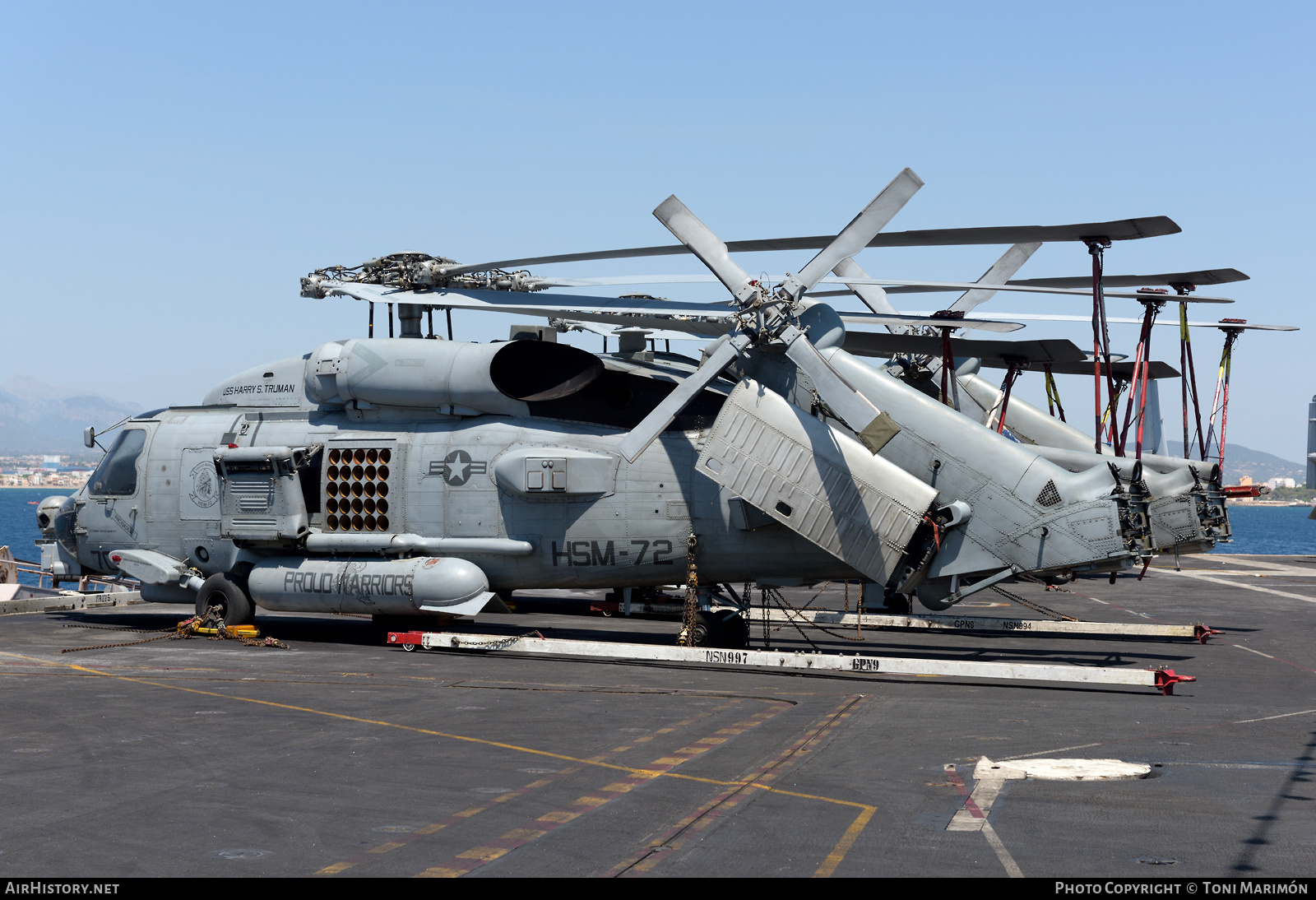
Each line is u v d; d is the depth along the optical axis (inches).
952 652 714.2
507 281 751.7
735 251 665.0
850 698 531.2
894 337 823.7
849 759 398.3
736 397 642.8
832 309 653.9
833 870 273.4
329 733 445.1
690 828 309.3
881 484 615.8
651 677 596.7
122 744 423.2
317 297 761.0
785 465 628.1
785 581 690.8
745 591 722.2
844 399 601.3
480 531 707.4
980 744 424.8
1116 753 409.7
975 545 624.7
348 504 740.7
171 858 282.7
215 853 287.1
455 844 295.1
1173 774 375.6
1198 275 681.6
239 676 593.9
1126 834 303.9
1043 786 357.4
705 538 677.9
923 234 609.6
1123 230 575.5
